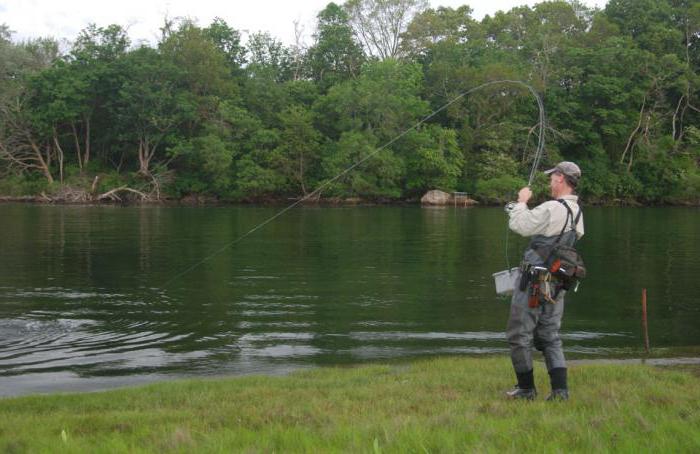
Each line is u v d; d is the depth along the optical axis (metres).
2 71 53.94
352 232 29.58
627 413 4.82
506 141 56.41
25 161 57.41
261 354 9.78
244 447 4.11
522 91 57.75
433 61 63.19
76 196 52.44
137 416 5.51
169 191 55.53
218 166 53.16
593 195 60.31
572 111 60.94
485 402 5.50
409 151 55.88
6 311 12.75
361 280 16.73
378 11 67.94
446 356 9.66
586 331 11.56
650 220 39.38
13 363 9.19
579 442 4.10
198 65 56.41
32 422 5.50
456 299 14.36
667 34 65.12
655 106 61.56
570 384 6.42
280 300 14.12
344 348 10.14
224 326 11.60
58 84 53.81
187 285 15.82
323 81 67.00
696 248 24.28
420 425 4.49
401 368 8.04
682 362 8.84
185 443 4.26
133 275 17.27
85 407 6.33
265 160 55.62
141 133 54.91
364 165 53.56
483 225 33.69
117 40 56.38
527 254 5.54
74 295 14.46
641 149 60.19
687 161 60.25
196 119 55.72
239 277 17.06
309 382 7.23
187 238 26.31
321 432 4.50
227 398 6.37
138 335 10.93
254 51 71.69
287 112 58.28
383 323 11.98
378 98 53.47
